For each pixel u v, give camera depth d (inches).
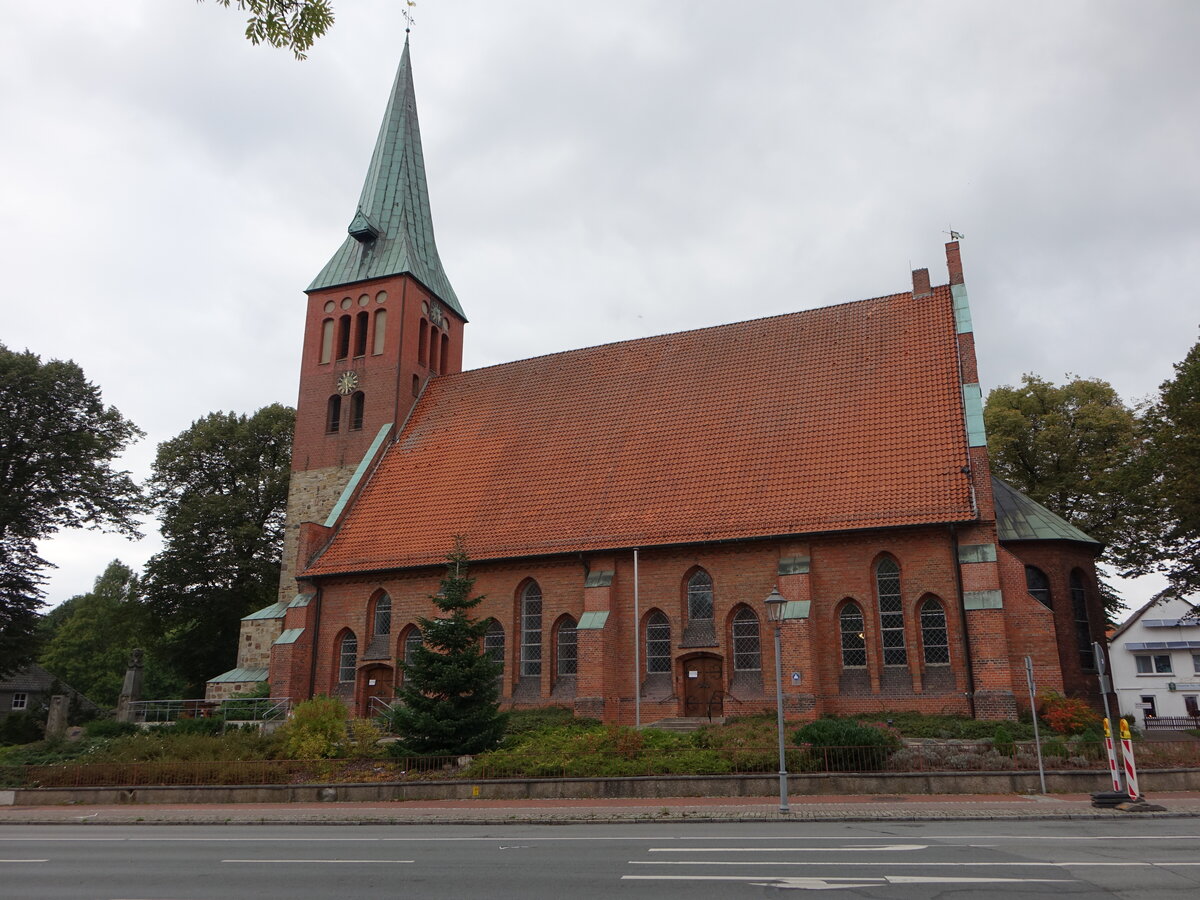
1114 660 2539.4
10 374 1813.5
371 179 2007.9
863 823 671.8
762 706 1179.9
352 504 1631.4
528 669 1364.4
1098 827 630.5
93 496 1899.6
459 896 431.5
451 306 2000.5
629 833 651.5
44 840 726.5
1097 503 1667.1
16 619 1843.0
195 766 995.3
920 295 1451.8
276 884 479.2
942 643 1130.7
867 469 1230.9
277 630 1707.7
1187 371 1328.7
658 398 1528.1
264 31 475.8
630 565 1310.3
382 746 1081.4
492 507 1481.3
